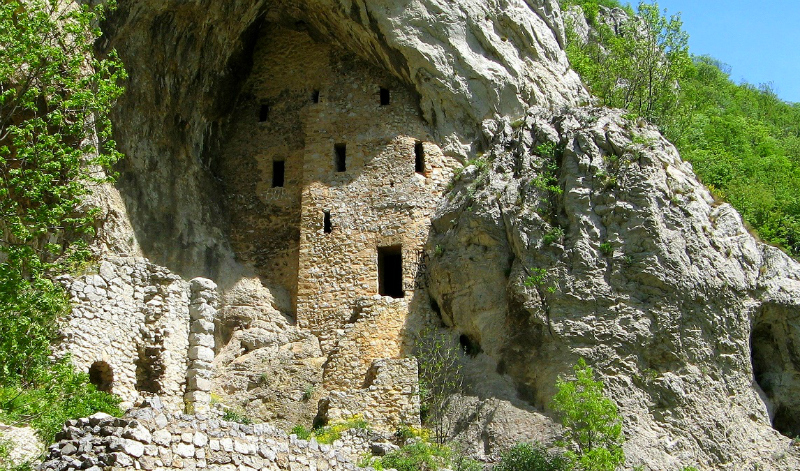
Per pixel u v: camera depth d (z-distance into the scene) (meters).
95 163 15.77
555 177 22.45
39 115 18.58
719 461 19.69
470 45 25.34
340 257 24.12
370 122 25.53
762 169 34.19
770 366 21.72
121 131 22.55
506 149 24.02
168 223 23.28
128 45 22.70
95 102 15.97
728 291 21.16
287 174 25.89
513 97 25.14
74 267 17.09
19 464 12.36
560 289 20.81
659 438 19.52
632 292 20.70
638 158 22.03
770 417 20.95
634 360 20.16
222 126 26.42
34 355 14.35
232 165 26.20
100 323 17.05
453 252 22.58
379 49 25.41
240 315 23.53
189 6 23.44
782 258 22.22
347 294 23.69
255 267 24.95
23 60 15.52
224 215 25.38
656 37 30.12
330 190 24.92
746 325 21.20
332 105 26.00
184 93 24.58
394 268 25.03
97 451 10.53
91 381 17.11
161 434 11.00
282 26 27.31
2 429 12.96
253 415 21.56
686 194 22.00
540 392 20.19
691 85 40.16
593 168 21.95
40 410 13.63
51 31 17.31
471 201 22.83
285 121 26.47
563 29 27.25
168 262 22.92
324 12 25.61
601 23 38.97
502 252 22.02
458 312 21.97
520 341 20.75
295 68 26.94
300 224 25.03
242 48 26.36
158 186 23.33
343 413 20.34
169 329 18.22
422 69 24.98
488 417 20.06
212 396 21.39
